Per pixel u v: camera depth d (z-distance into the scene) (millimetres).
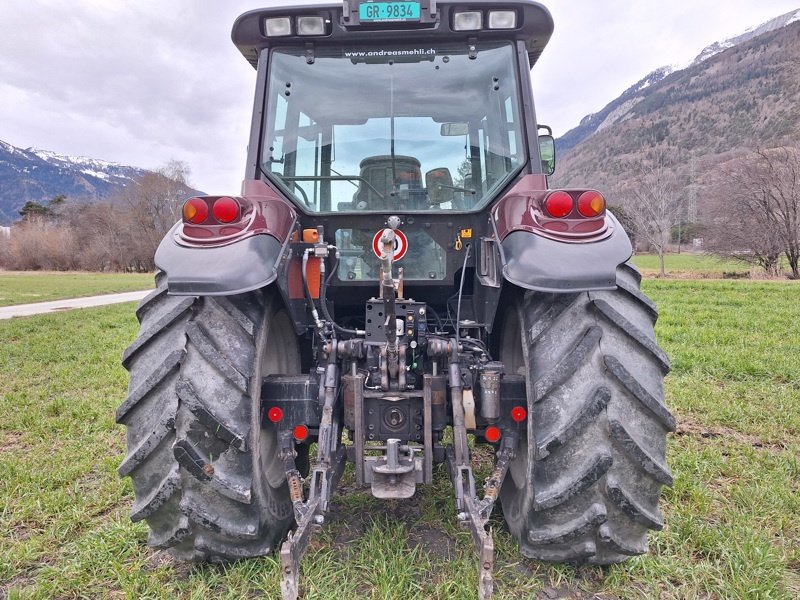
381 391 2459
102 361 7762
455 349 2455
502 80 2973
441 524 2883
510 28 2904
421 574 2494
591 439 2146
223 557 2434
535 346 2264
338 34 2930
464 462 2295
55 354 8477
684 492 3240
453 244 2908
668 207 38281
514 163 2945
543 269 2123
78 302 21750
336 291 3010
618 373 2133
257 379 2303
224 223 2264
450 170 2965
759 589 2320
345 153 2979
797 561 2604
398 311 2514
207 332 2297
